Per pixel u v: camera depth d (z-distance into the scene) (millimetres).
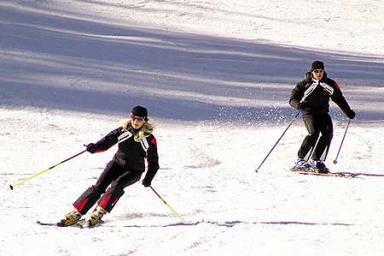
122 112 46000
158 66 64312
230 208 24578
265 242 19625
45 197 25234
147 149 21781
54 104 46344
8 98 46562
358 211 24266
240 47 88438
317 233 20703
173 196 26250
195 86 56938
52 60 59938
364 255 18219
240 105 51188
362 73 74125
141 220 22422
